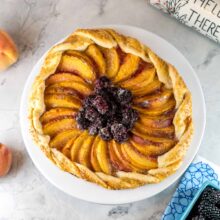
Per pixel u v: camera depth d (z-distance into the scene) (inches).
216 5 32.6
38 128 30.4
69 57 30.5
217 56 35.2
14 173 35.0
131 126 29.6
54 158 30.3
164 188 31.1
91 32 30.7
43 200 34.8
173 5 33.6
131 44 30.5
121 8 35.8
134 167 30.1
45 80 30.7
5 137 35.2
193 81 32.3
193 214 31.0
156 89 30.5
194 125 31.9
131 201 31.2
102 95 29.3
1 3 36.2
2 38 33.5
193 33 35.4
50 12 36.0
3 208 34.8
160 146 29.9
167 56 32.5
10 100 35.4
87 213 34.5
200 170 33.7
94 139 30.1
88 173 30.0
